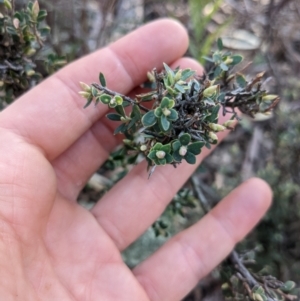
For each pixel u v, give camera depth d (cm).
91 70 15
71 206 15
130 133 13
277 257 21
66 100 14
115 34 23
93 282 14
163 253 16
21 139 13
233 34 25
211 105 11
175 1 25
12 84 16
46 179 13
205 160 23
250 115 14
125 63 15
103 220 15
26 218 12
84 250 14
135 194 16
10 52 15
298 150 21
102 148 16
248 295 15
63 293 13
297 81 23
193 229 17
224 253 16
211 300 21
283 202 20
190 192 19
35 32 15
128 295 14
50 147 14
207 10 25
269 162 22
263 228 21
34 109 14
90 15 23
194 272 16
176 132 11
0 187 12
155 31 15
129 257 21
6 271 11
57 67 17
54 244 14
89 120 15
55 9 20
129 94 16
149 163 13
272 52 24
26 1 20
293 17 24
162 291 16
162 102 10
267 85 23
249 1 25
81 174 16
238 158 23
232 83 14
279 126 22
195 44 22
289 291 16
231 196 17
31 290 12
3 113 14
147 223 16
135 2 24
